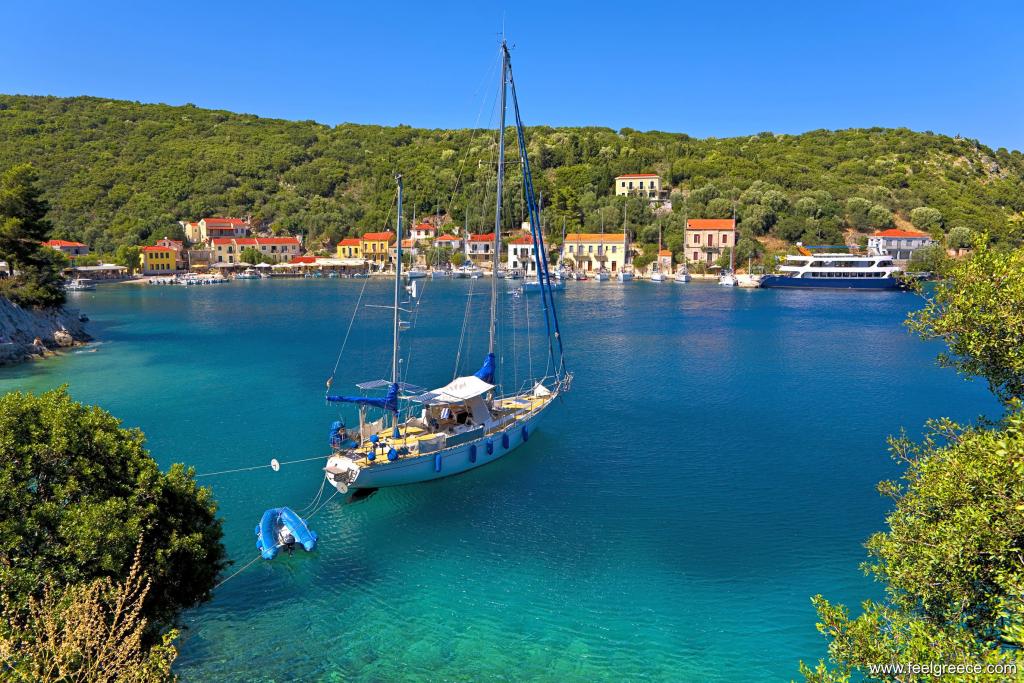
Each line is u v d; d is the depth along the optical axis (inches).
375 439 1294.3
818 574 978.1
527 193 1728.6
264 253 7869.1
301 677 761.0
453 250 7568.9
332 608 904.3
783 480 1326.3
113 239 7352.4
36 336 2815.0
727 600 917.2
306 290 5969.5
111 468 750.5
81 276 6550.2
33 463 694.5
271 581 972.6
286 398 2009.1
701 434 1622.8
